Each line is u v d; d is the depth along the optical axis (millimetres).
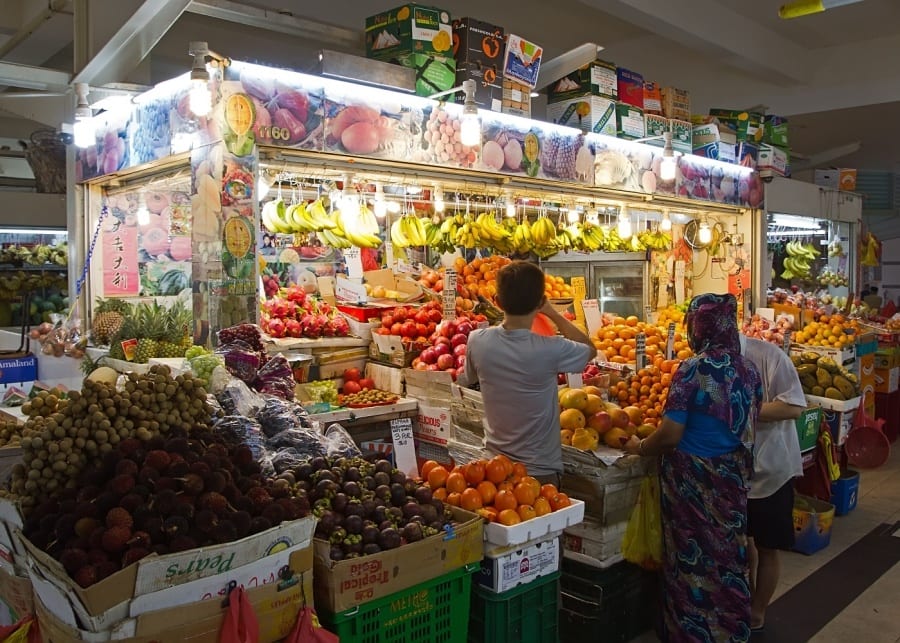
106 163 4375
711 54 8414
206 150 3336
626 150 5496
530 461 3131
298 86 3514
